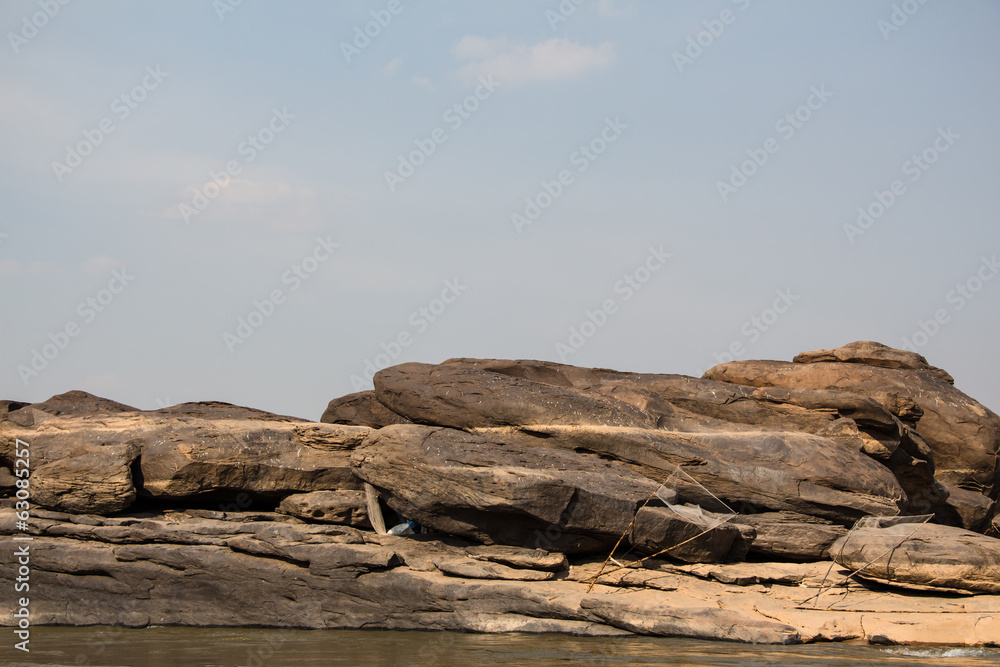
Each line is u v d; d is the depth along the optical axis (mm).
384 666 13078
